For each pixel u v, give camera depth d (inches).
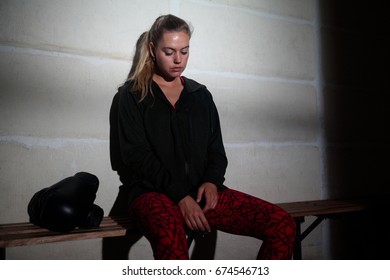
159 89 51.9
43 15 56.8
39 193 50.4
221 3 70.8
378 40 89.4
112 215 61.2
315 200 79.0
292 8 78.7
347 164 84.6
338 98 83.9
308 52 80.4
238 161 71.9
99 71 60.7
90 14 60.1
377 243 81.7
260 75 74.5
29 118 55.7
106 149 61.1
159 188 46.7
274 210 43.1
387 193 89.3
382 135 89.3
